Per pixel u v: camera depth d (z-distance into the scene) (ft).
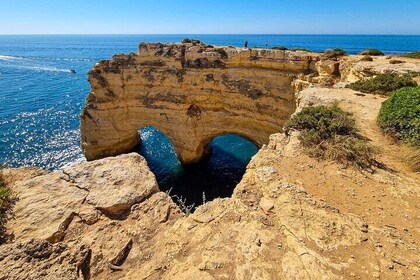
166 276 19.36
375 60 86.43
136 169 32.04
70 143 124.67
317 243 19.45
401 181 28.19
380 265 17.97
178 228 24.02
